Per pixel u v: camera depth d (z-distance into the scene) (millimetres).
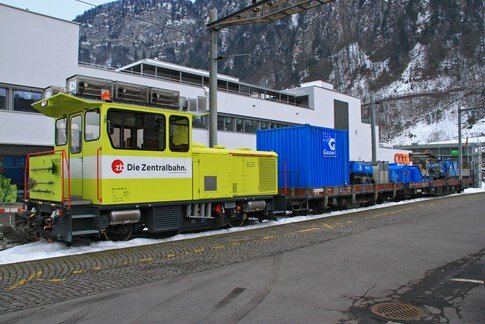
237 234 11812
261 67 133500
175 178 11180
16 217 10625
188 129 11562
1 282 6734
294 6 15836
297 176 17172
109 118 9820
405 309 5484
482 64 132250
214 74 17188
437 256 8680
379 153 55219
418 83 135125
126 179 10055
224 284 6621
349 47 162500
